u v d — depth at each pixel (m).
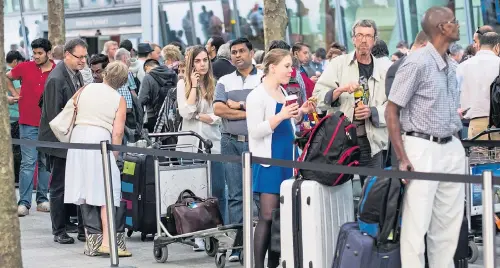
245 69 19.69
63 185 22.14
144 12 57.00
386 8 49.31
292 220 15.62
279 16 29.47
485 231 12.63
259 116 16.72
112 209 18.39
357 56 18.28
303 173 15.65
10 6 67.88
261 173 16.73
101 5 59.28
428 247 14.97
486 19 45.53
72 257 20.59
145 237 22.58
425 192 14.33
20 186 26.59
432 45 14.42
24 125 26.33
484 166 19.11
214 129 21.66
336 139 15.48
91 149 18.53
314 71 32.56
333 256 15.44
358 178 20.34
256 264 16.75
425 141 14.39
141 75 32.34
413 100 14.45
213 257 20.28
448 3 47.16
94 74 23.45
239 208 19.69
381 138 18.08
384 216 14.38
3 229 15.12
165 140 23.80
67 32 61.84
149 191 20.80
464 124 24.19
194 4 55.69
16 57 33.38
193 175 20.86
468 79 21.48
